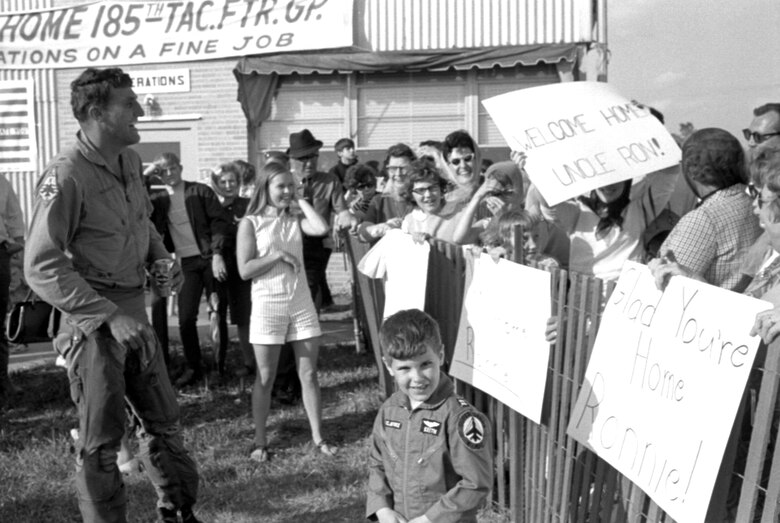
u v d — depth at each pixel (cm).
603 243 434
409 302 463
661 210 454
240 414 626
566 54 1176
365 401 639
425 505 303
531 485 383
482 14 1229
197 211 667
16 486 491
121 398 373
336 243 783
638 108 423
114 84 370
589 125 414
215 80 1287
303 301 533
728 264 344
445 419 298
